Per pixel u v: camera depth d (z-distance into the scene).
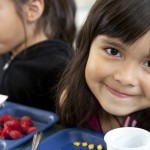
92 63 0.59
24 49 0.95
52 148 0.61
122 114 0.60
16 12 0.92
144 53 0.53
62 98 0.70
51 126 0.68
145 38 0.52
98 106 0.68
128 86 0.56
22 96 0.91
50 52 0.92
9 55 1.02
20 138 0.64
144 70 0.54
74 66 0.67
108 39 0.55
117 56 0.56
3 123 0.70
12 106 0.77
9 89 0.93
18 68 0.93
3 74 0.96
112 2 0.56
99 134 0.63
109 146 0.50
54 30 0.98
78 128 0.65
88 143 0.62
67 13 1.01
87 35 0.61
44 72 0.88
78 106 0.68
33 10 0.93
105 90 0.60
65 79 0.71
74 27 1.03
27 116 0.73
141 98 0.58
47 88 0.88
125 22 0.53
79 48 0.66
